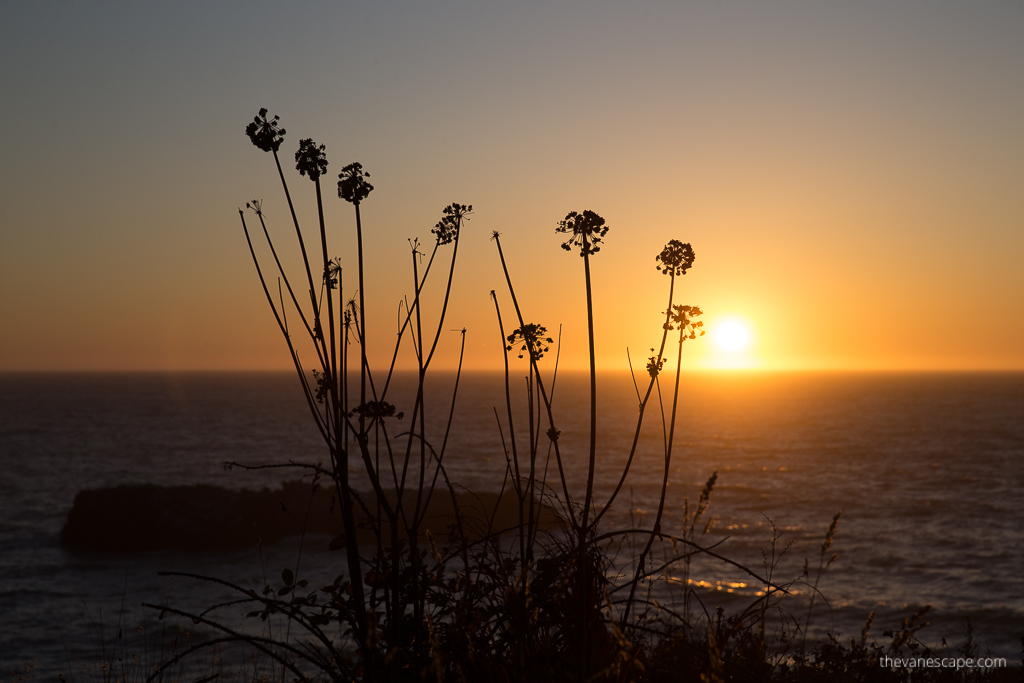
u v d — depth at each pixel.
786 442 99.25
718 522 42.53
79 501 39.00
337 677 2.76
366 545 21.48
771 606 3.11
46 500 54.84
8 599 26.66
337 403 2.60
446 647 2.79
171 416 149.75
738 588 23.48
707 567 27.20
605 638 2.82
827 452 87.69
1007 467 74.06
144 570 32.31
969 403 197.00
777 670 3.71
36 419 141.88
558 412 155.50
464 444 85.38
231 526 36.25
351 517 2.62
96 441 101.75
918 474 69.06
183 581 28.98
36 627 20.41
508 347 2.83
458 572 2.94
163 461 80.06
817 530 41.34
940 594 27.38
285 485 39.22
